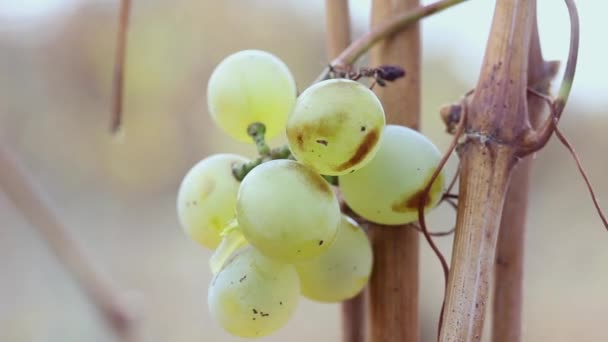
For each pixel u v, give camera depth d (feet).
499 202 0.79
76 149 5.89
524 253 0.89
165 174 5.87
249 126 0.86
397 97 0.88
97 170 5.91
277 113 0.87
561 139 0.80
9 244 4.14
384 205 0.83
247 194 0.80
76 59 5.90
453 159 0.99
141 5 5.38
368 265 0.86
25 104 5.85
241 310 0.82
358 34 1.40
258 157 0.85
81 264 1.39
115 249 5.10
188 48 5.51
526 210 0.89
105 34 5.79
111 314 1.38
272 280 0.83
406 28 0.87
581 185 4.48
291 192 0.79
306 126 0.78
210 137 5.76
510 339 0.89
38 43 5.87
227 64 0.87
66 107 5.93
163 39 5.42
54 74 5.90
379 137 0.79
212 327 3.87
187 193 0.87
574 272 4.22
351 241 0.85
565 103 0.78
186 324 3.90
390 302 0.87
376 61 0.88
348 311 0.93
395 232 0.87
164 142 5.72
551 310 3.96
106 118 5.90
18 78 5.82
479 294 0.79
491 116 0.79
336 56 0.94
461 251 0.79
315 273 0.86
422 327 2.94
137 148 5.74
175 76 5.53
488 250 0.79
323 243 0.80
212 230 0.86
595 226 4.37
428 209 0.84
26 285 3.96
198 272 4.65
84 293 1.38
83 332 3.67
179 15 5.42
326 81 0.79
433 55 4.22
